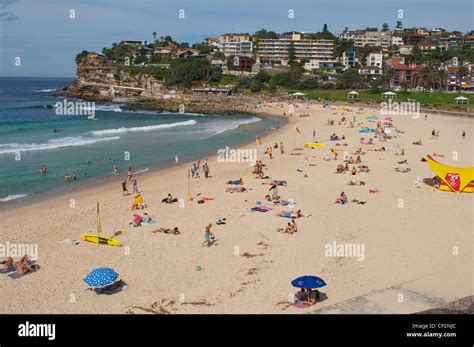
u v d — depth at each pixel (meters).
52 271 22.39
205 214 31.44
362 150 56.97
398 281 20.73
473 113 99.31
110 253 24.61
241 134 74.94
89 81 198.00
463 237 26.62
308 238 26.66
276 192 34.41
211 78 174.50
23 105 135.62
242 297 19.47
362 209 32.28
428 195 36.00
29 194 36.81
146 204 34.03
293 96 152.12
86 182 41.12
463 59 183.75
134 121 97.19
